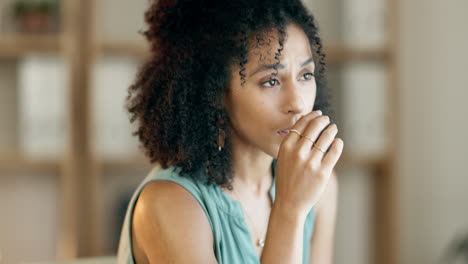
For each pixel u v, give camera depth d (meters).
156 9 1.07
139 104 1.08
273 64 0.94
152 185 1.00
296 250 0.93
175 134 1.01
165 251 0.95
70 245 2.47
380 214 2.62
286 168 0.94
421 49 2.77
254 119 0.96
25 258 2.58
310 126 0.94
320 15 2.53
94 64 2.43
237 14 0.95
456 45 2.74
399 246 2.80
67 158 2.45
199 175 1.02
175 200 0.97
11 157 2.45
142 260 1.05
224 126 1.00
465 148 2.74
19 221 2.58
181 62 1.00
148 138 1.05
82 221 2.50
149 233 0.97
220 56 0.96
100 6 2.52
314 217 1.25
